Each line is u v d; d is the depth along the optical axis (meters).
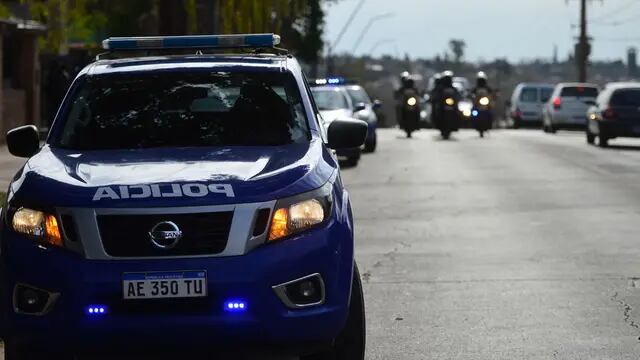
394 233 32.97
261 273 14.58
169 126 17.62
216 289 14.52
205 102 18.06
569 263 27.20
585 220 35.38
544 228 33.66
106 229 14.62
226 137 17.50
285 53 20.48
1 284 14.96
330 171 16.25
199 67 18.78
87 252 14.56
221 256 14.56
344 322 15.38
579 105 108.00
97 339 14.56
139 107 17.98
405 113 89.56
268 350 14.95
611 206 39.12
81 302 14.50
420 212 37.94
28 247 14.80
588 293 23.36
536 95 139.25
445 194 43.53
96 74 18.70
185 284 14.47
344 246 15.41
